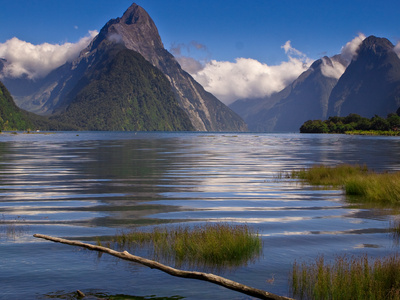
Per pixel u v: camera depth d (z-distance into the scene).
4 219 13.23
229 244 9.05
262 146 78.38
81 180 24.33
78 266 8.34
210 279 6.67
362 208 15.61
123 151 58.06
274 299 6.25
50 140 115.19
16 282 7.46
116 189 20.61
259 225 12.52
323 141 115.38
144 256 8.90
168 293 7.02
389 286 6.89
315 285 6.89
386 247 9.95
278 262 8.64
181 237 9.86
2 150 59.66
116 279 7.65
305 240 10.59
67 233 11.25
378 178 20.16
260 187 21.62
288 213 14.56
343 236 11.08
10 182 23.23
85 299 6.72
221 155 49.59
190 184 22.67
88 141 107.25
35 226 12.16
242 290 6.43
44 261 8.66
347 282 6.93
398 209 15.37
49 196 18.27
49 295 6.89
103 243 10.02
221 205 16.17
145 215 14.05
